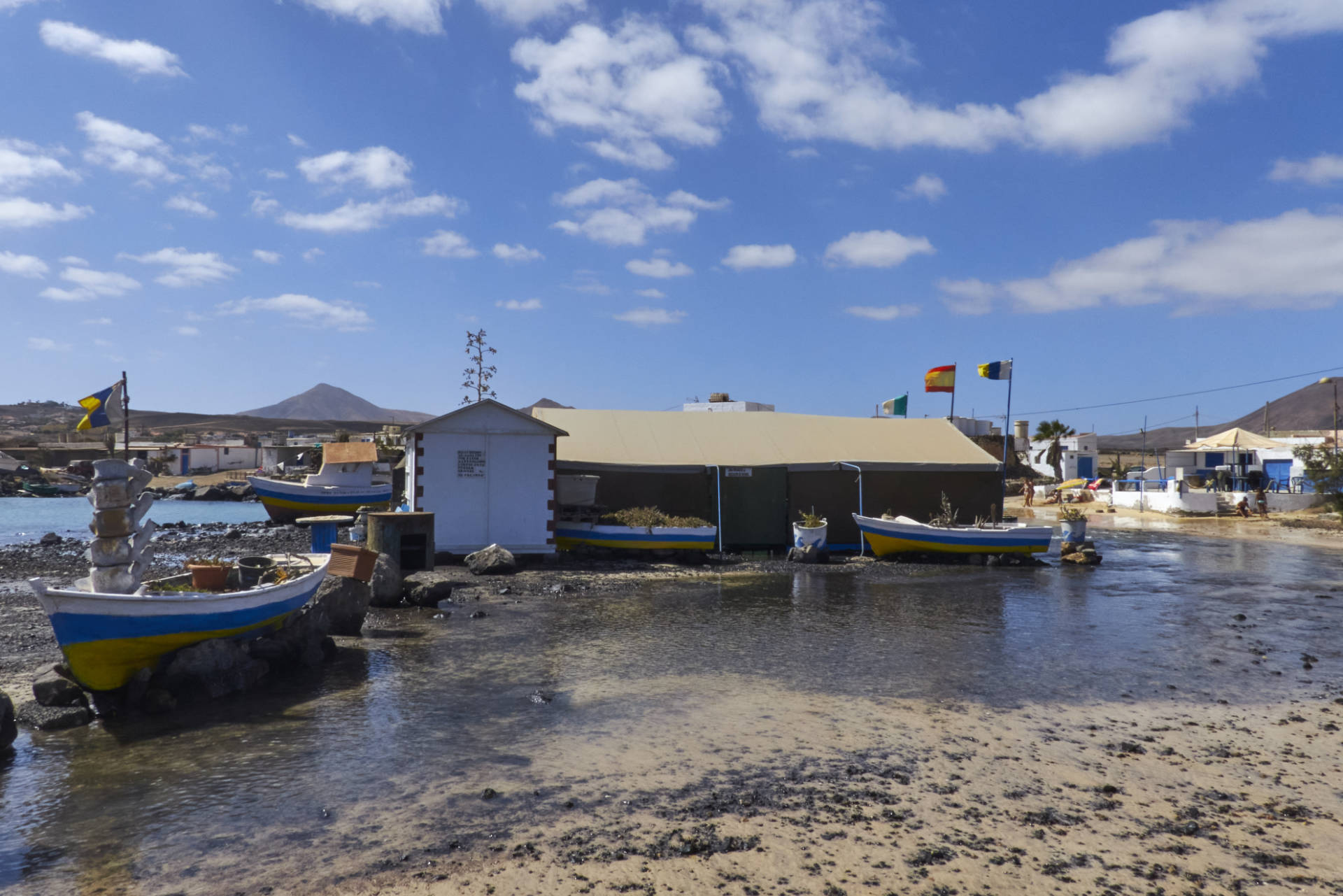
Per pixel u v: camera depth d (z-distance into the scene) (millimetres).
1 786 6984
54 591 8180
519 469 21219
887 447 27422
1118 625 14695
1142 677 10977
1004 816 6516
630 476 24844
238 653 9938
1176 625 14719
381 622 14031
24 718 8625
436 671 10852
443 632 13242
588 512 23578
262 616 10453
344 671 10789
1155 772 7504
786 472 25344
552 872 5547
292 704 9359
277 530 36469
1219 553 28172
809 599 17000
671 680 10492
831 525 25531
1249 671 11430
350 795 6805
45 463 102438
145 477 9828
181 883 5383
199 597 9391
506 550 20016
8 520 46719
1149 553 28203
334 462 41344
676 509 25000
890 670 11133
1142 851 5945
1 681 10211
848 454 26516
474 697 9633
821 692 10016
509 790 6918
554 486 21453
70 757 7688
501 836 6078
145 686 9156
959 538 23469
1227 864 5770
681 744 8117
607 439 26047
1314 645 13258
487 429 21062
